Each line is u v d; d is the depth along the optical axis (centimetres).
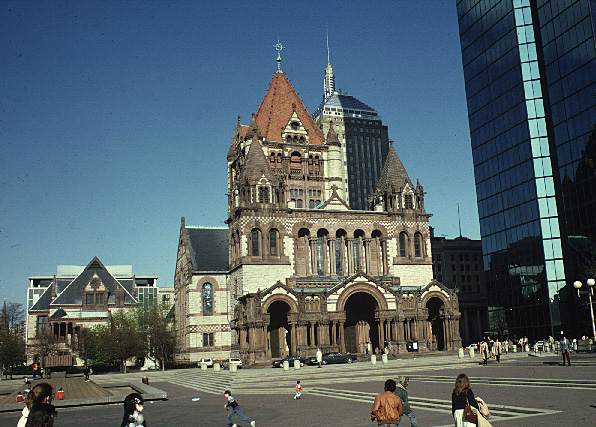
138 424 1761
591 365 5150
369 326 9288
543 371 4800
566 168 10362
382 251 9806
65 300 12344
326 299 8575
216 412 3653
